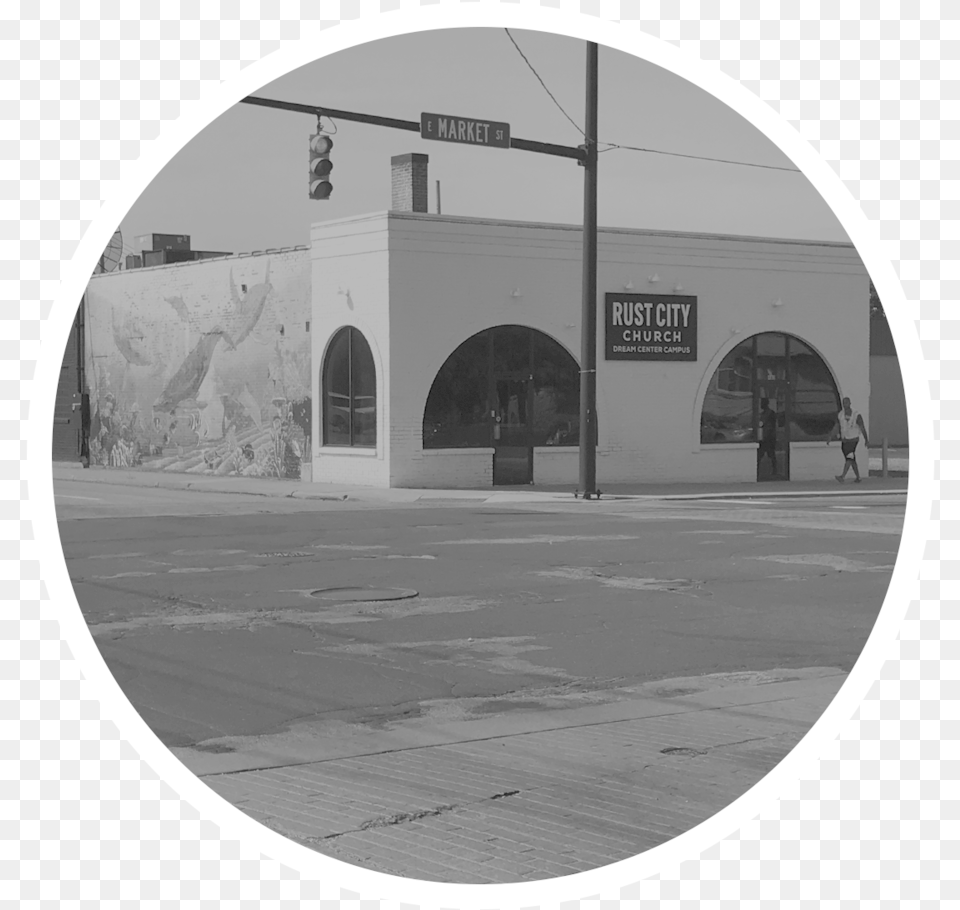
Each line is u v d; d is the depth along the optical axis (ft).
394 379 96.78
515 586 45.75
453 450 98.84
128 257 156.66
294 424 107.65
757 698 29.73
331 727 26.99
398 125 73.97
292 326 107.14
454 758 24.72
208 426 117.39
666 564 51.83
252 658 33.32
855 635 37.11
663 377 106.73
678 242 106.63
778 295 110.83
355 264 99.55
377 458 98.27
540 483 102.47
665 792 22.66
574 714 28.22
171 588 44.62
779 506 84.53
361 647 34.96
